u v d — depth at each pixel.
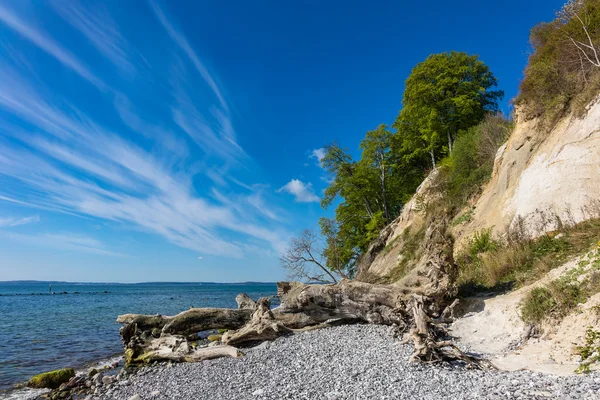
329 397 6.67
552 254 11.09
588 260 9.16
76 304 56.16
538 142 15.35
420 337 8.41
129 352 13.08
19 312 41.22
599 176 11.72
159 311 39.34
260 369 9.52
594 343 6.88
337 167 34.47
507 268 12.36
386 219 32.44
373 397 6.39
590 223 11.16
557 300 8.59
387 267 23.88
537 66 15.81
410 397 6.17
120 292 123.56
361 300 13.17
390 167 35.12
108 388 10.53
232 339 13.04
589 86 13.48
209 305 48.38
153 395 8.79
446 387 6.44
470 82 27.56
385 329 12.29
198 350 12.41
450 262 12.48
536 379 6.11
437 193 22.84
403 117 30.62
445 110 28.30
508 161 16.86
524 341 8.51
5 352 17.58
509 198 15.42
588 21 14.34
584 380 5.64
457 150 22.67
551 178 13.29
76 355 16.78
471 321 10.53
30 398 10.89
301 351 10.64
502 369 7.27
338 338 11.58
